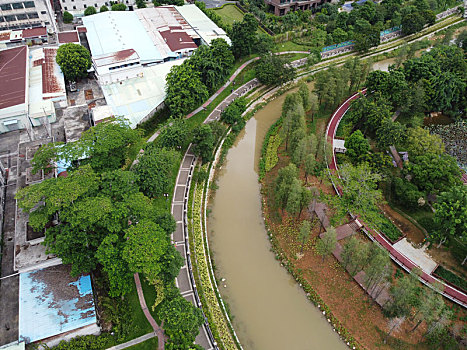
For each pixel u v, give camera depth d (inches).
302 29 6501.0
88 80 4845.0
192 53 5157.5
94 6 6648.6
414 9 6845.5
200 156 3954.2
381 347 2527.1
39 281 2529.5
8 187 3203.7
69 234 2385.6
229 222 3444.9
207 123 4377.5
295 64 5708.7
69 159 2952.8
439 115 4628.4
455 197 2876.5
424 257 3031.5
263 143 4296.3
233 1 7628.0
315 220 3358.8
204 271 2918.3
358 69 4813.0
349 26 6323.8
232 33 5472.4
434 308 2413.9
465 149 4067.4
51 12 5940.0
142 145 3752.5
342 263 2999.5
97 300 2519.7
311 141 3678.6
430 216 3321.9
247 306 2815.0
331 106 4751.5
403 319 2628.0
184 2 7106.3
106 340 2356.1
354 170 3260.3
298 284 2947.8
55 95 4227.4
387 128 3789.4
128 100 4345.5
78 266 2445.9
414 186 3380.9
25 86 4148.6
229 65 4992.6
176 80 4222.4
